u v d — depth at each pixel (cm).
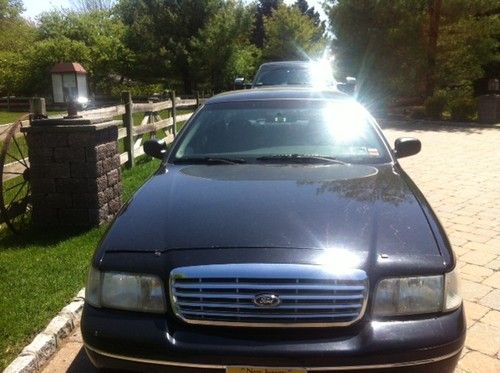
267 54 3388
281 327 207
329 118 379
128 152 796
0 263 408
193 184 293
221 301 209
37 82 2916
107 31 3481
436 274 217
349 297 207
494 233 489
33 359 271
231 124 377
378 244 225
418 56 1850
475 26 1767
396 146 395
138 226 245
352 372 201
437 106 1667
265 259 212
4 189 571
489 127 1443
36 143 481
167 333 208
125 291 220
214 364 203
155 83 3325
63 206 491
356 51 2023
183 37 3231
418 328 208
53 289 361
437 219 257
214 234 229
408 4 1883
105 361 214
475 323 320
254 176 305
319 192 274
